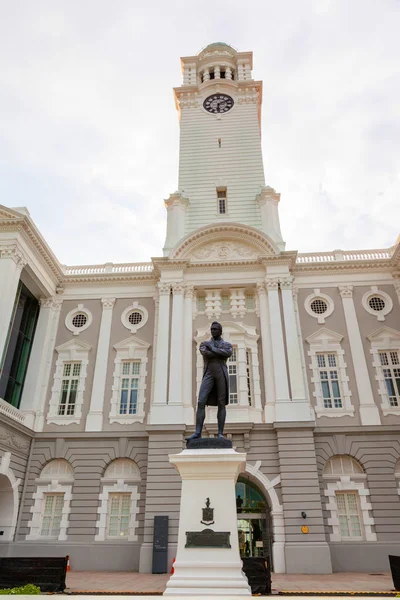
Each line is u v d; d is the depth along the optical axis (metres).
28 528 22.44
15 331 25.16
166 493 21.27
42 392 25.58
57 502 23.25
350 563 20.31
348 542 20.75
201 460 9.25
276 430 22.22
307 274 27.31
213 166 31.95
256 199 30.05
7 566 13.17
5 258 22.67
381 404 23.66
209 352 10.74
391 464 22.14
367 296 26.48
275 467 21.75
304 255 27.91
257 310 26.09
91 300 28.25
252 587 12.88
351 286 26.77
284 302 25.50
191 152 32.75
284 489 20.98
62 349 26.75
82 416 24.86
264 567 13.14
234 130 33.31
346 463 22.61
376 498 21.53
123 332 27.03
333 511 21.42
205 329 25.59
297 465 21.41
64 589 13.44
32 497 23.06
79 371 26.28
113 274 28.22
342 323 25.92
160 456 22.00
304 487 20.97
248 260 26.64
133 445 23.73
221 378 10.52
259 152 32.16
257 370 24.33
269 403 23.34
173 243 28.31
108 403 25.08
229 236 27.58
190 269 26.98
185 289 26.52
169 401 23.23
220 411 10.34
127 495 23.09
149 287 28.25
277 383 23.36
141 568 19.94
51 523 22.72
